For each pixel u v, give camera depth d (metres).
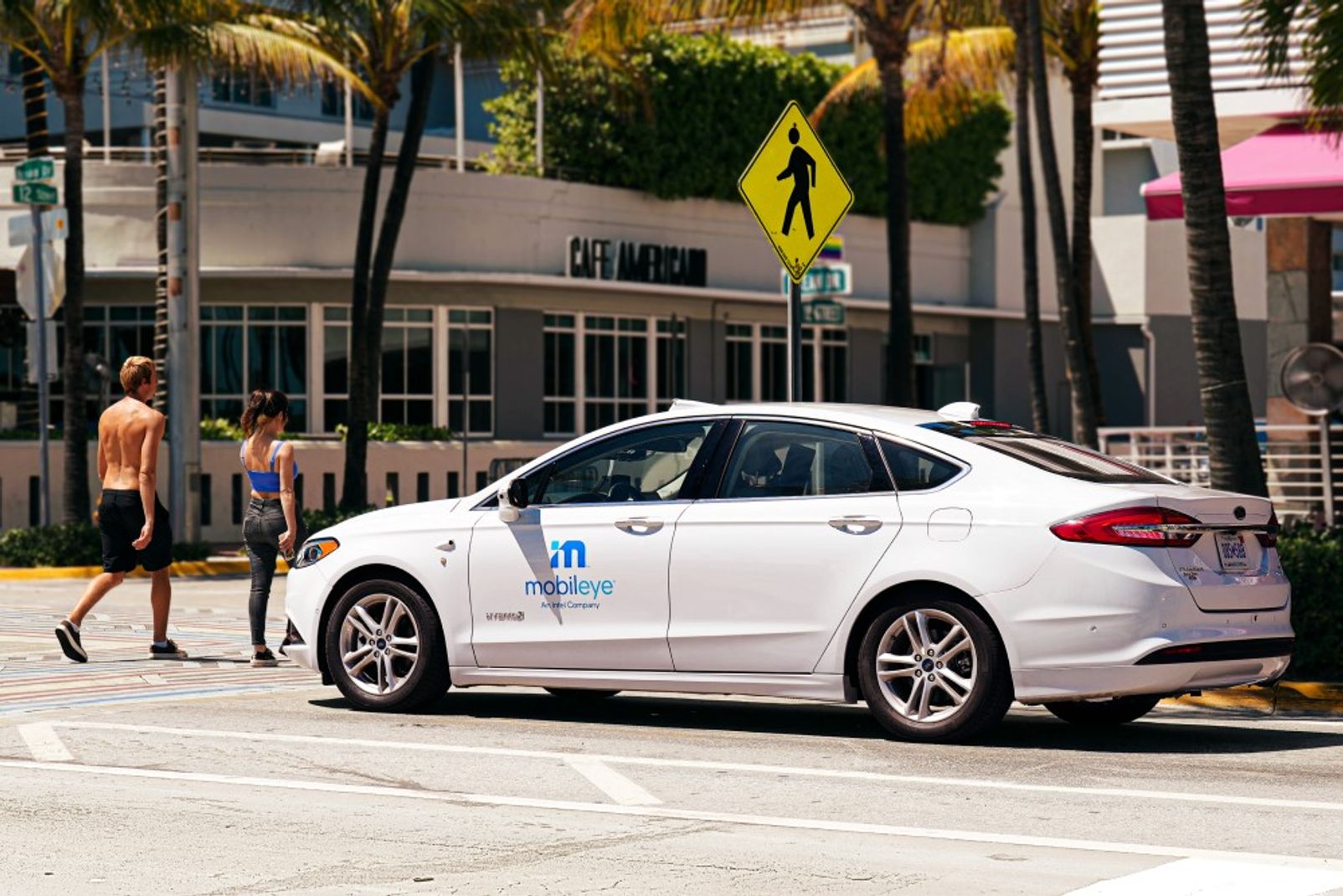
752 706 13.87
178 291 30.08
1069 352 32.06
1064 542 11.26
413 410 38.78
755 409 12.47
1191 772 10.77
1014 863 8.37
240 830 9.10
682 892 7.84
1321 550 14.30
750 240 43.75
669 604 12.27
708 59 41.81
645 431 12.73
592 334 40.97
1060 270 31.95
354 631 13.41
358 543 13.40
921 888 7.88
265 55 30.89
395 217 32.47
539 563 12.70
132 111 54.09
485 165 41.38
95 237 37.34
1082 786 10.28
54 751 11.42
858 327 46.47
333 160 39.00
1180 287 53.34
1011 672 11.37
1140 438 49.06
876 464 11.95
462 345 39.03
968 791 10.13
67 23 29.62
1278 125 23.36
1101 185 54.75
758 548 12.03
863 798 9.94
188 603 23.86
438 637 13.05
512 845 8.76
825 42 49.94
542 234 39.53
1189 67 15.39
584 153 41.00
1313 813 9.50
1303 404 21.28
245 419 16.12
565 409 40.62
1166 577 11.20
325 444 36.44
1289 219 25.31
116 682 14.93
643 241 41.44
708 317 43.19
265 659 16.05
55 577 28.95
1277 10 19.06
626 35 32.97
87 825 9.22
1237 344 15.45
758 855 8.53
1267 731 12.53
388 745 11.70
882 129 45.88
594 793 10.09
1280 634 11.81
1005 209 49.69
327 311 38.12
